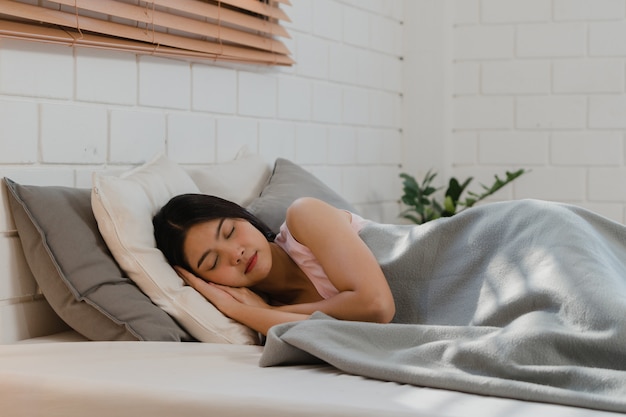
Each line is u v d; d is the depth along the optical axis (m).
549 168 3.92
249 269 2.01
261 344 2.01
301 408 1.36
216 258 2.00
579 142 3.88
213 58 2.59
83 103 2.17
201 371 1.59
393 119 3.92
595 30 3.85
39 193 1.95
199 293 1.99
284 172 2.59
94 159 2.21
